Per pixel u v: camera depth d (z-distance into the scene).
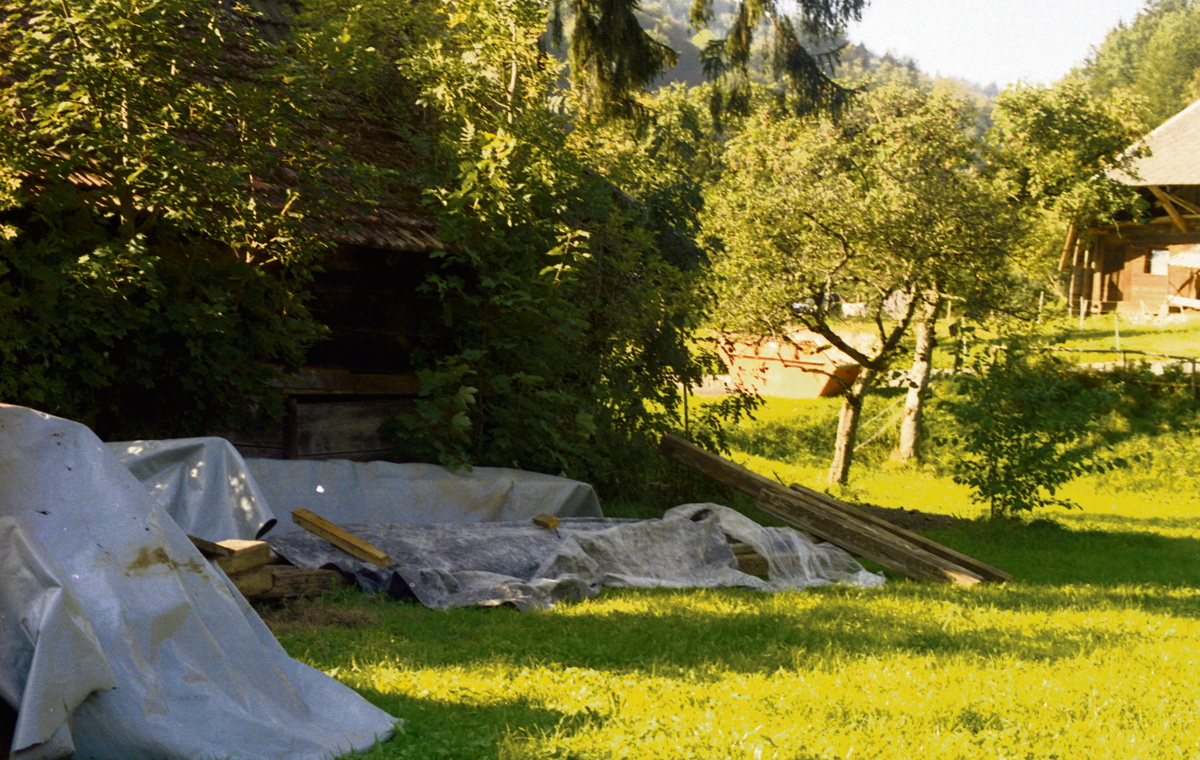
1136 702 6.04
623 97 22.14
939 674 6.57
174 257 9.99
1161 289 44.06
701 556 10.80
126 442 8.36
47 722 4.02
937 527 16.92
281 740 4.64
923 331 27.98
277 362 11.55
